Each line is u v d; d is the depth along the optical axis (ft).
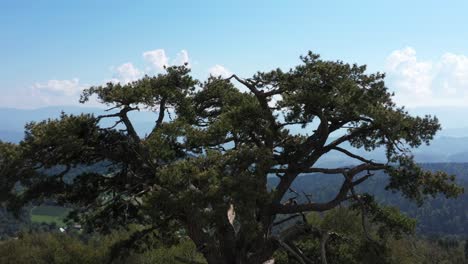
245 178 42.75
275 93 56.90
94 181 55.98
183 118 52.75
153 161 50.49
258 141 55.77
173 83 55.57
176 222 53.06
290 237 57.88
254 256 53.72
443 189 51.31
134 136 53.36
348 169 55.93
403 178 52.54
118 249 58.85
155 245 61.00
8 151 46.09
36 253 83.71
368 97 51.75
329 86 51.88
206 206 41.37
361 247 54.08
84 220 54.29
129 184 55.11
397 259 74.49
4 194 45.80
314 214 82.53
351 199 57.62
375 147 57.26
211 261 52.65
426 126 51.65
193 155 49.83
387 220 54.29
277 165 55.83
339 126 55.88
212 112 62.49
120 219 55.36
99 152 53.98
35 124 50.55
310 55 53.98
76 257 81.10
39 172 48.11
